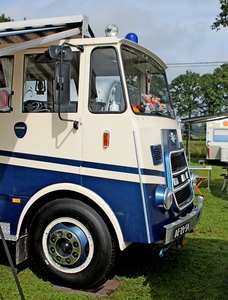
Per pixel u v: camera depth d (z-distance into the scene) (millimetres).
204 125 19031
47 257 3830
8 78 3969
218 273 4223
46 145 3787
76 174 3680
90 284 3701
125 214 3527
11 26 4031
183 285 3902
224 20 17594
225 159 16219
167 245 3721
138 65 4035
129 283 3936
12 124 3916
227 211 7375
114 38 3627
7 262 4449
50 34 3953
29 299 3527
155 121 3939
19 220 3881
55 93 3400
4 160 3936
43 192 3785
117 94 3598
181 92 47219
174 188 3939
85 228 3668
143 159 3484
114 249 3699
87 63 3691
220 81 45500
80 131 3664
